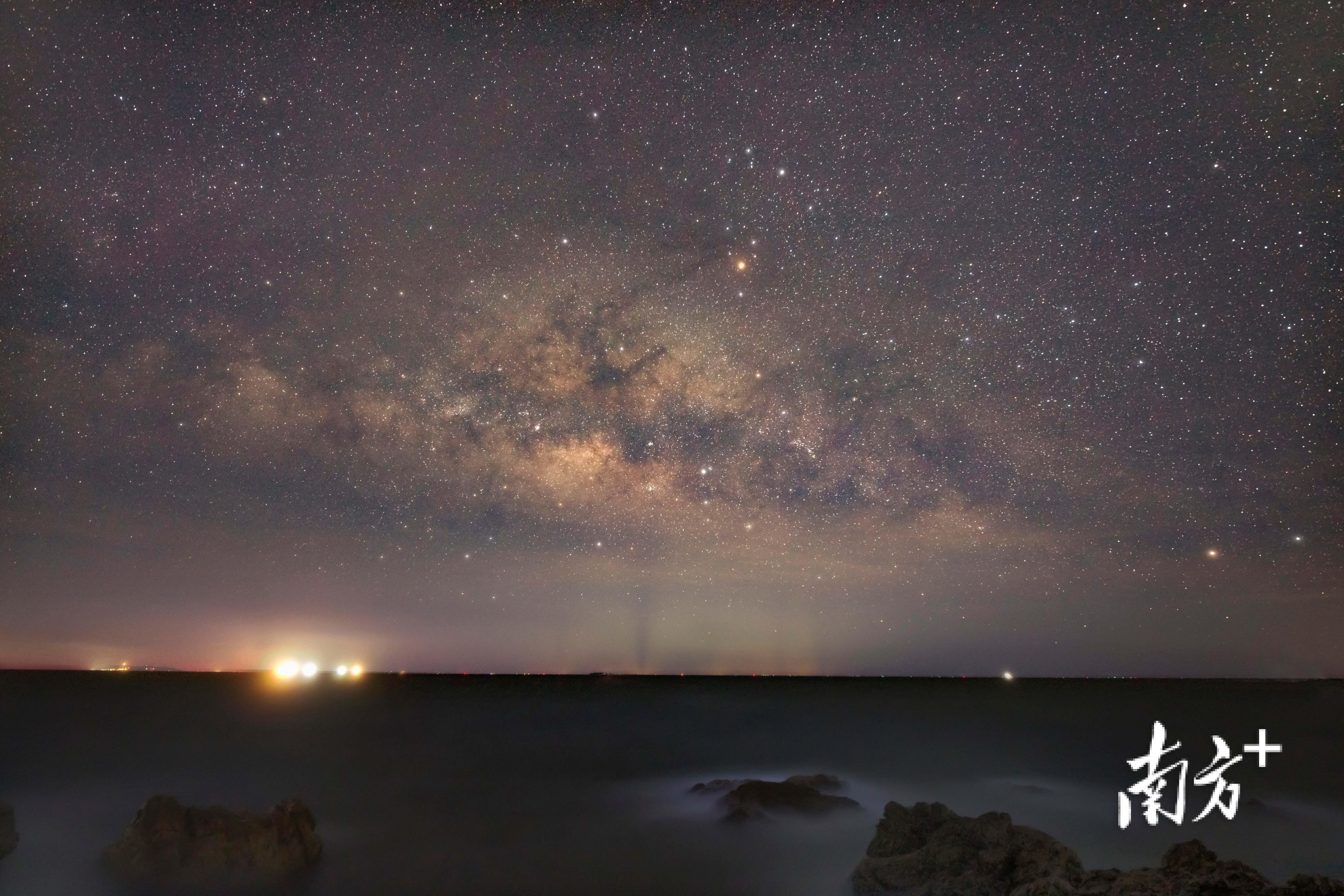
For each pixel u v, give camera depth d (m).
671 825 18.30
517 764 28.28
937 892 10.38
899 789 22.44
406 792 22.77
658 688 82.69
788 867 14.73
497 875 14.49
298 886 13.34
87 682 70.88
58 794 20.94
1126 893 8.32
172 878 12.59
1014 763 28.38
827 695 68.06
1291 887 7.42
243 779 24.23
